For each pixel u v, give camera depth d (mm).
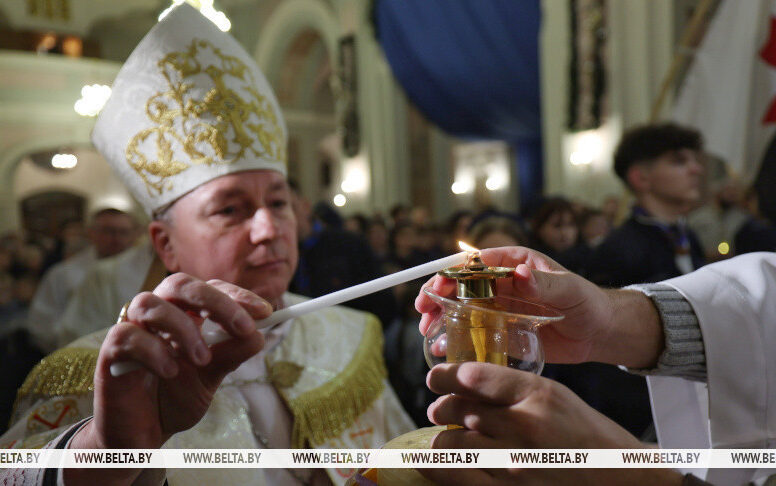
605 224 4055
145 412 523
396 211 6871
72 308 2430
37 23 11422
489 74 8836
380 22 9617
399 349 1858
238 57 1016
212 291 499
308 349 1065
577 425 449
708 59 2586
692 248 2127
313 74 13016
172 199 959
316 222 4223
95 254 3068
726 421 729
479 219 3150
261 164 960
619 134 6738
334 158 15539
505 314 507
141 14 12688
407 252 5246
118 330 471
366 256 2863
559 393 457
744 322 734
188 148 944
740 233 2791
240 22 12906
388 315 2729
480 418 452
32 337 3062
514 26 8156
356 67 10305
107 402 500
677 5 6457
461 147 13133
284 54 12391
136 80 991
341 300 532
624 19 6691
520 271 581
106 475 538
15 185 12117
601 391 1572
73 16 11750
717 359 723
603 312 683
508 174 12391
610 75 6785
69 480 544
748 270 793
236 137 945
